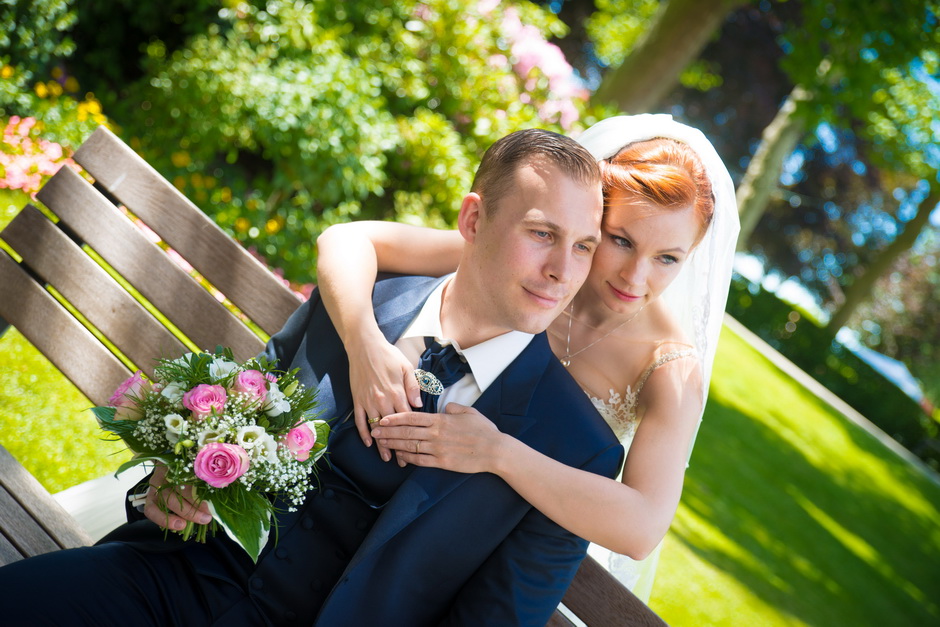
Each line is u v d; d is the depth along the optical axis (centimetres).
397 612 190
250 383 184
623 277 234
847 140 2202
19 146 527
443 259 243
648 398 246
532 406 201
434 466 188
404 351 210
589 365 256
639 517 190
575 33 1736
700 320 255
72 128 582
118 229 288
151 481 189
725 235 249
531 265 187
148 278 280
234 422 178
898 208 2341
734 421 858
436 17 741
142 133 635
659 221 226
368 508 196
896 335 2825
